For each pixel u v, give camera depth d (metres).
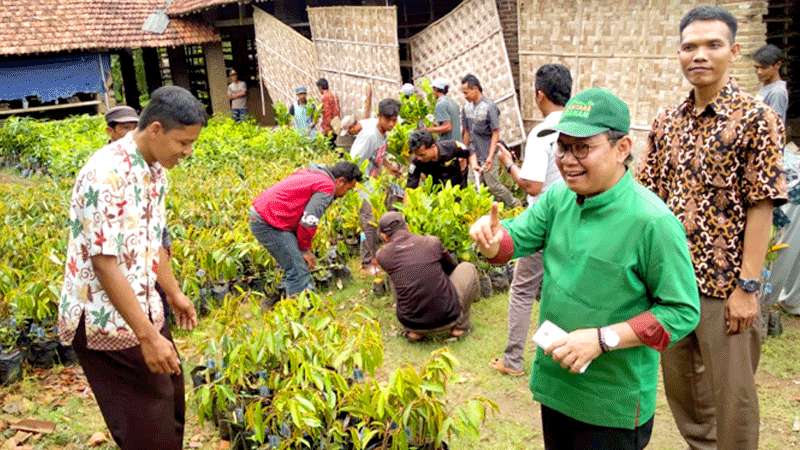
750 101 3.05
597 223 2.46
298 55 15.76
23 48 16.94
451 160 6.98
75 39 17.73
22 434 4.30
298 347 4.02
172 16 19.22
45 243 6.43
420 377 3.58
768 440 3.98
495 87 11.27
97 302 3.10
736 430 3.26
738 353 3.21
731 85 3.13
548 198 2.72
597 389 2.54
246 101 19.78
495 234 2.68
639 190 2.44
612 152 2.34
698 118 3.22
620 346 2.31
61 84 18.08
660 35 8.54
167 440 3.32
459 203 6.32
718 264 3.16
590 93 2.35
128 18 19.06
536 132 4.23
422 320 5.25
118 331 3.13
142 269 3.13
